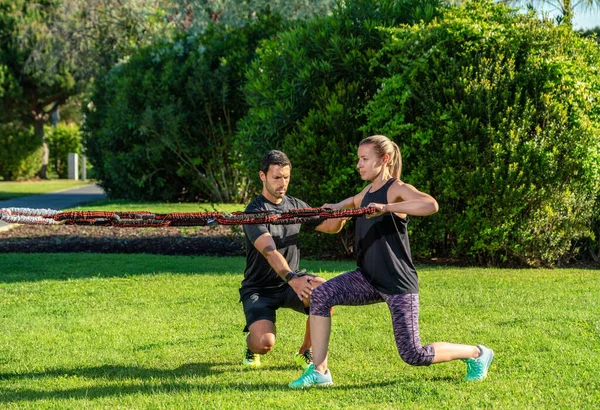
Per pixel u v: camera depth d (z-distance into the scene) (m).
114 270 9.62
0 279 8.91
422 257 10.84
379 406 4.14
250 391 4.48
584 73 10.09
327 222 4.90
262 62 11.63
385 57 10.63
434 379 4.75
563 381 4.64
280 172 4.76
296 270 4.99
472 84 9.68
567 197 9.78
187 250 11.98
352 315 6.73
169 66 20.09
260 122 11.26
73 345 5.75
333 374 4.87
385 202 4.43
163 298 7.65
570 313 6.68
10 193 27.12
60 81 37.69
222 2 23.70
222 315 6.80
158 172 21.44
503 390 4.44
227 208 18.41
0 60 37.06
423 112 10.02
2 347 5.70
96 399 4.35
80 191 29.08
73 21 28.17
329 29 11.09
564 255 10.58
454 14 10.24
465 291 7.86
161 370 5.05
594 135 9.81
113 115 21.14
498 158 9.54
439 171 9.78
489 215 9.76
